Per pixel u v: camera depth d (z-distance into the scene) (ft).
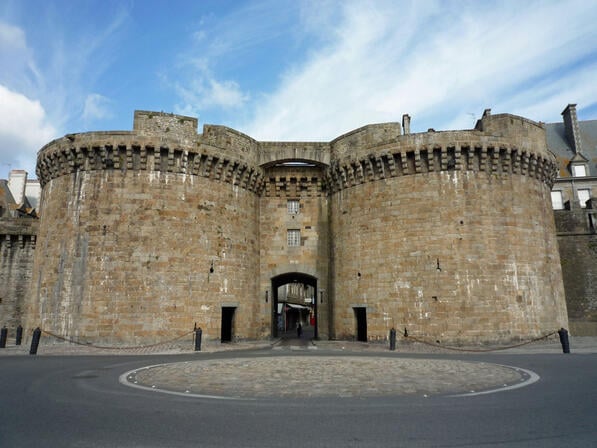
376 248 89.92
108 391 35.37
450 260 82.12
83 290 81.35
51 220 88.48
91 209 84.33
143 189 85.25
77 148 85.76
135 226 83.82
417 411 28.22
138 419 26.40
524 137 88.33
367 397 32.86
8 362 56.80
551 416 26.78
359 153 94.17
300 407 29.55
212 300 87.92
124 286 81.35
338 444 21.49
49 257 86.48
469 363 53.67
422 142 86.69
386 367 49.62
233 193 96.17
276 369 47.88
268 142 105.09
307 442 21.83
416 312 83.10
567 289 120.78
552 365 51.31
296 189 107.86
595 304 118.52
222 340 95.76
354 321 92.43
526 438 22.40
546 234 90.38
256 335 100.32
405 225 86.89
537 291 84.53
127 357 64.08
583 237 122.62
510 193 85.87
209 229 89.81
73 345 79.20
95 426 24.82
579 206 126.62
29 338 86.33
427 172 86.53
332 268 101.30
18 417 26.94
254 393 34.40
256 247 103.65
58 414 27.66
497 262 82.28
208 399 32.24
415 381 39.63
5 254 114.52
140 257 82.79
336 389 35.91
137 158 86.07
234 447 21.08
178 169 87.76
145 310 81.10
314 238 106.32
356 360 57.57
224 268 91.40
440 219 84.17
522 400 31.32
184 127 89.76
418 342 81.92
